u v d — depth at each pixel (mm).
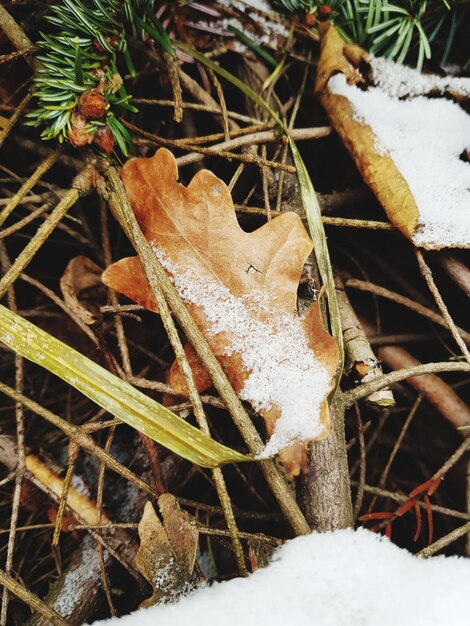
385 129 211
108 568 209
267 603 174
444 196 203
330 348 183
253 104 244
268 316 189
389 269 246
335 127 220
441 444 249
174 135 264
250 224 235
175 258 192
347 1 224
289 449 179
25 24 215
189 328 185
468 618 172
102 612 214
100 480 204
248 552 202
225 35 235
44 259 270
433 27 230
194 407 181
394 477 256
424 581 180
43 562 231
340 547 183
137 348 248
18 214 254
